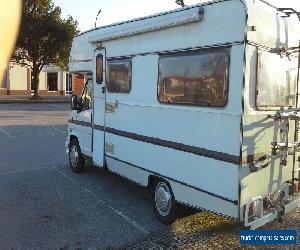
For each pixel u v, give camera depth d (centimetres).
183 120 453
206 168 419
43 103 2844
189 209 487
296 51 444
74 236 458
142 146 536
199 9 415
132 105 557
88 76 718
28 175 762
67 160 909
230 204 390
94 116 682
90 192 646
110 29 605
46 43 2838
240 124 378
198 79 428
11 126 1531
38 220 510
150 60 513
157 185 513
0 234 460
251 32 377
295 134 462
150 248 423
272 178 427
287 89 449
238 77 379
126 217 526
